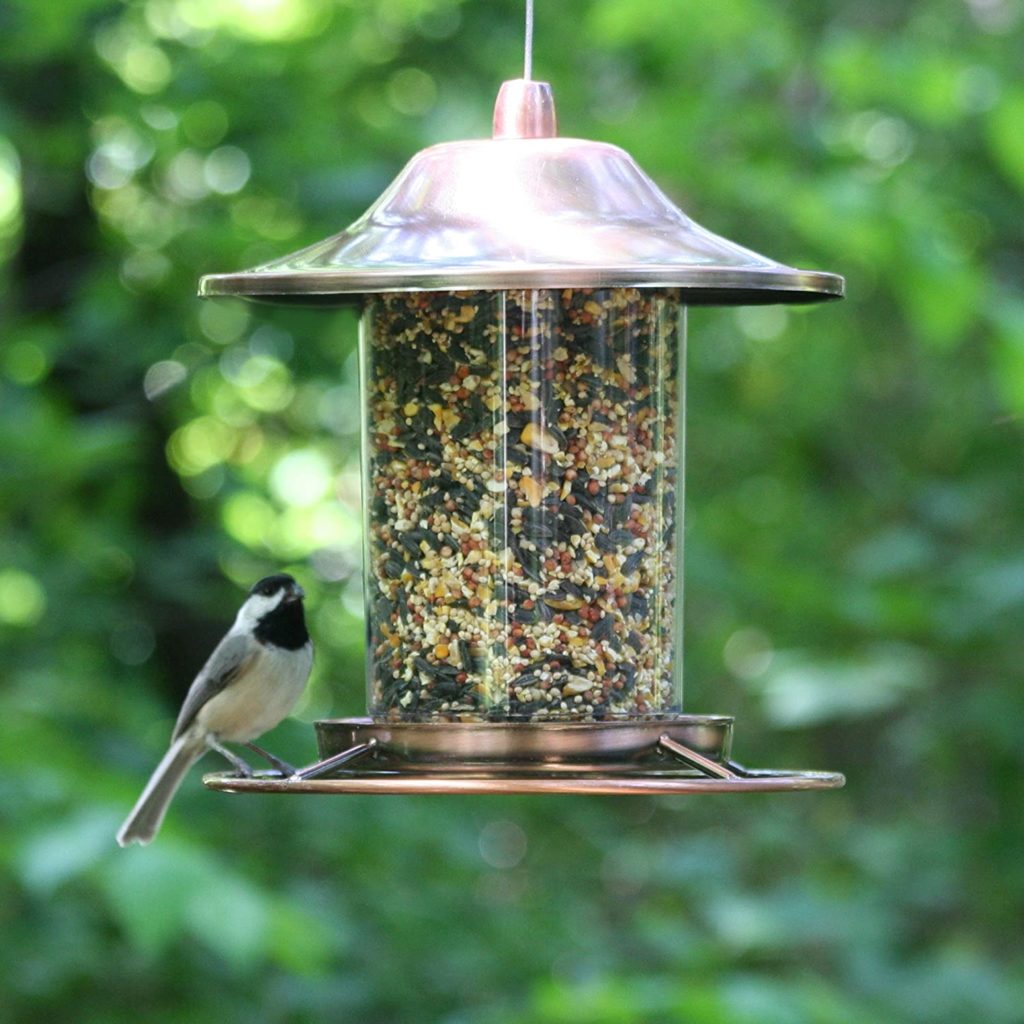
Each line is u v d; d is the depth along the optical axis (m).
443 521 7.06
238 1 14.38
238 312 14.56
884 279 11.99
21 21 12.69
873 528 16.47
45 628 13.18
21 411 12.36
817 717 11.57
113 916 11.52
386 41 15.17
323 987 12.42
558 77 14.82
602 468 7.04
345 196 13.48
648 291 7.16
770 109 13.17
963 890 14.09
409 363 7.11
